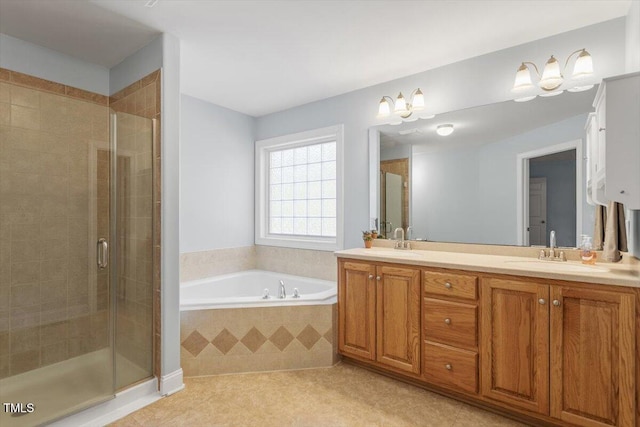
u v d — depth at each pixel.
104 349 2.26
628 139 1.53
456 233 2.71
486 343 2.01
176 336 2.30
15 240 2.19
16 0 1.93
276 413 2.04
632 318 1.58
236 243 3.89
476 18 2.12
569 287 1.74
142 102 2.46
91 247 2.38
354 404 2.14
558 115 2.29
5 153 2.17
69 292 2.31
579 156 2.20
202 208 3.54
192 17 2.11
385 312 2.45
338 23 2.18
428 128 2.86
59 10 2.03
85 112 2.52
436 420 1.98
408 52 2.56
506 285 1.94
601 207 2.11
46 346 2.24
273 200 4.16
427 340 2.25
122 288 2.38
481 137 2.60
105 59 2.69
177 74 2.35
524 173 2.41
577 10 2.03
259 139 4.11
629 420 1.59
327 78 3.02
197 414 2.02
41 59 2.48
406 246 2.92
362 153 3.24
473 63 2.64
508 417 2.00
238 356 2.55
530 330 1.87
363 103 3.24
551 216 2.31
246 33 2.29
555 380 1.78
